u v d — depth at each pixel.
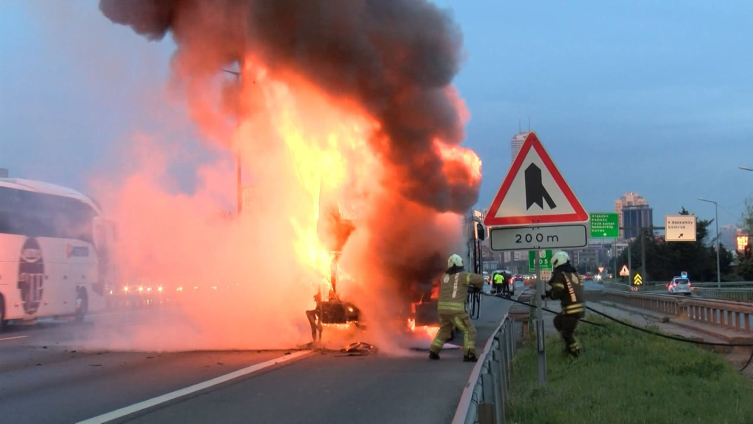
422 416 8.42
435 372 11.76
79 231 24.55
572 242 8.63
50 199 22.97
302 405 8.99
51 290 22.72
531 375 11.12
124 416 8.29
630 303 38.00
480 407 4.96
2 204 20.86
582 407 8.31
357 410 8.73
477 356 13.50
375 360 13.16
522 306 32.22
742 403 8.51
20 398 9.37
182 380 10.77
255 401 9.22
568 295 12.60
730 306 19.30
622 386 9.74
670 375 10.65
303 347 14.73
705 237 92.38
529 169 8.77
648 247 90.62
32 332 20.28
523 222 8.74
